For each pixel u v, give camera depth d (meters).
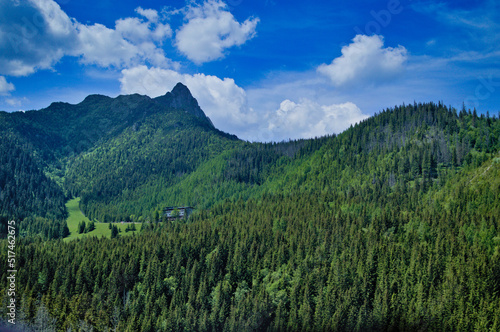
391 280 161.62
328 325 143.88
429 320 142.12
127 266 193.25
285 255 195.12
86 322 163.62
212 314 161.00
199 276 188.38
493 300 145.38
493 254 165.88
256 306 156.88
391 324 143.12
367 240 190.25
